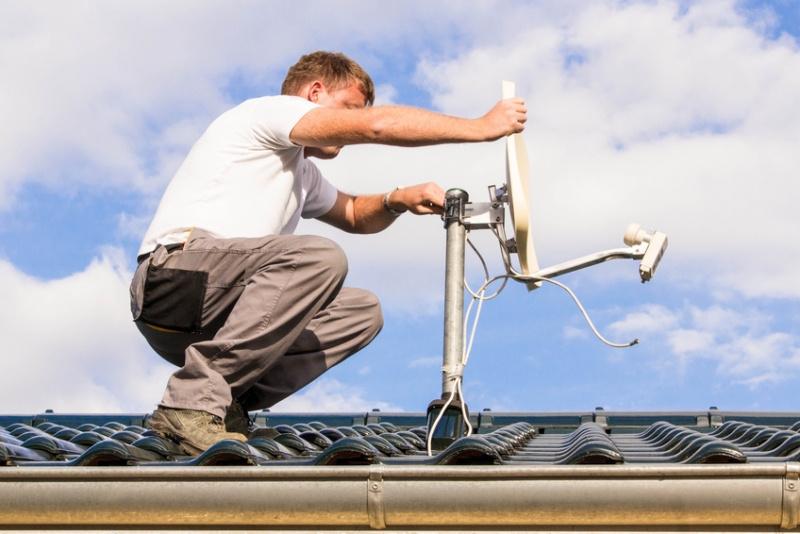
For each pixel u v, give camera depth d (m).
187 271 3.40
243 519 2.38
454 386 3.26
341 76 4.07
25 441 3.25
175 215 3.53
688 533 2.25
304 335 3.74
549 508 2.25
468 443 2.45
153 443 3.06
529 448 3.68
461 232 3.48
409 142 3.40
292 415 5.62
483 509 2.27
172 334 3.51
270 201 3.63
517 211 3.27
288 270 3.31
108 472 2.41
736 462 2.40
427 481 2.30
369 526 2.37
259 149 3.62
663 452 3.20
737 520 2.20
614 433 5.21
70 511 2.43
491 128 3.36
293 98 3.62
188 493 2.38
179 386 3.24
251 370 3.31
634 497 2.22
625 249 3.44
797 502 2.16
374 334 3.90
